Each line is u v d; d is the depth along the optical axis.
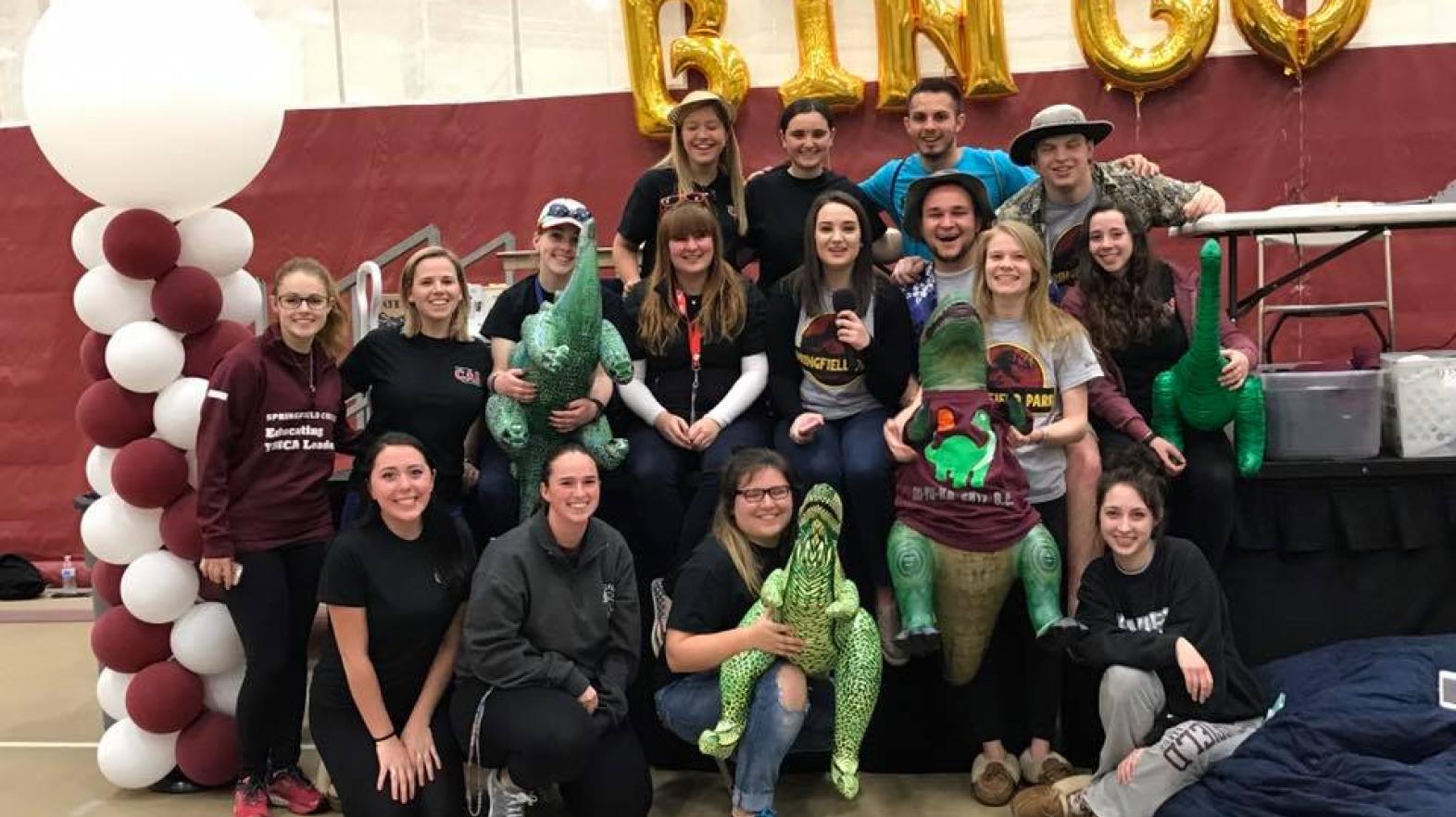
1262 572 3.47
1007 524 3.07
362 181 6.48
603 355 3.25
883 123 6.04
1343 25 5.60
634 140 6.29
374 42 6.48
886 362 3.35
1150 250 3.46
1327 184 5.79
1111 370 3.43
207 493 3.15
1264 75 5.80
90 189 3.38
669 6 6.24
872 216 3.99
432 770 2.95
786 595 2.85
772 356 3.45
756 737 2.92
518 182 6.39
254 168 3.54
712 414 3.35
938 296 3.51
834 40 6.04
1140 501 2.92
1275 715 2.99
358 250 6.48
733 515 3.01
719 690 3.03
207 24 3.33
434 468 3.27
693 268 3.39
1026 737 3.35
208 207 3.54
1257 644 3.48
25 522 6.70
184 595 3.36
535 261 5.11
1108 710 2.95
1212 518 3.32
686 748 3.50
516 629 2.90
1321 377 3.39
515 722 2.83
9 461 6.70
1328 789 2.67
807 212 3.88
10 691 4.58
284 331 3.23
